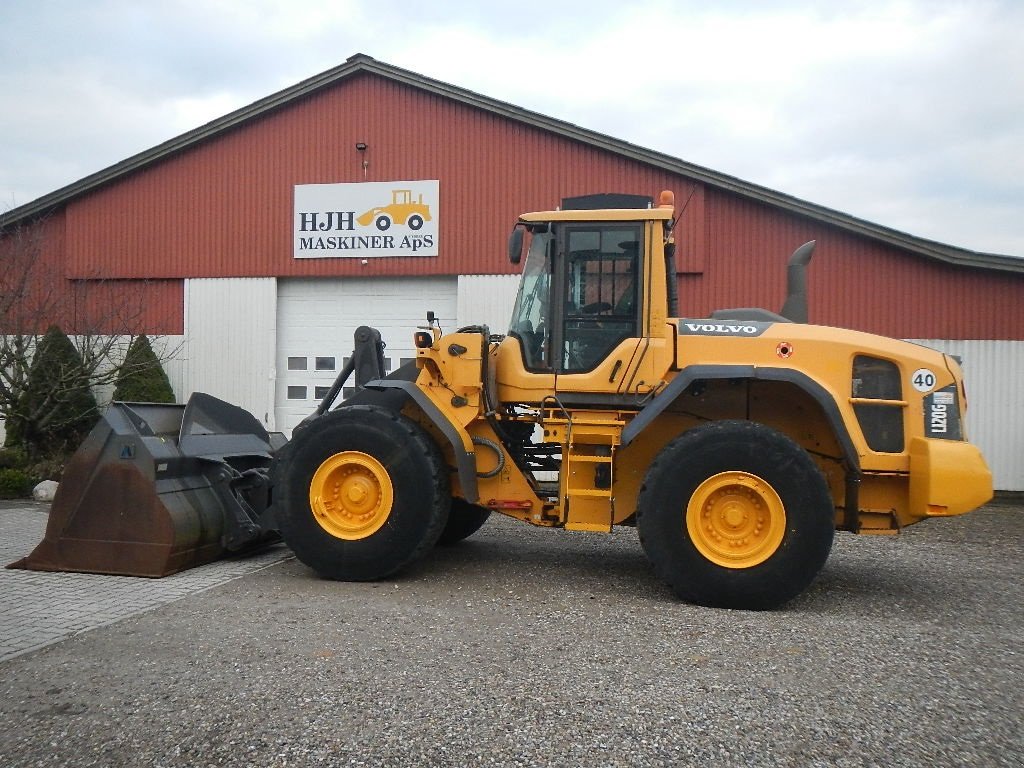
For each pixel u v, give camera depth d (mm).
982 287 12070
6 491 10867
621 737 3117
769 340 5590
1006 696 3598
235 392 13750
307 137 13555
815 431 5770
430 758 2938
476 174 13102
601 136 12625
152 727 3178
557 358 5832
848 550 7582
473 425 5992
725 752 3010
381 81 13336
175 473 6086
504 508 5906
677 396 5422
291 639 4270
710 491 5230
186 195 13906
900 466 5398
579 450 5766
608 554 7004
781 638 4441
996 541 8305
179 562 5883
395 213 13312
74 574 5836
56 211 14312
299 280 13750
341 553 5660
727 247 12508
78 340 12984
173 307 13953
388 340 13461
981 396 12102
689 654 4125
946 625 4820
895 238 12016
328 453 5727
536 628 4570
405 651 4098
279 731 3141
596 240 5840
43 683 3629
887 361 5500
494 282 13047
